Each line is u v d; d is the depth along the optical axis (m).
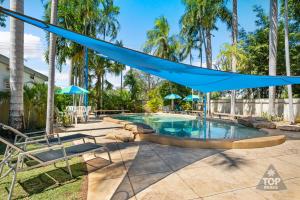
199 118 17.95
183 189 3.76
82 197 3.52
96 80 23.80
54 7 8.47
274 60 15.62
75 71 23.38
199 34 26.00
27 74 14.09
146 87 39.84
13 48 8.23
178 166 4.98
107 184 4.00
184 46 27.94
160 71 7.02
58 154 4.41
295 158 5.61
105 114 22.47
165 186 3.89
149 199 3.41
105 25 22.64
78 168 4.87
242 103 20.83
